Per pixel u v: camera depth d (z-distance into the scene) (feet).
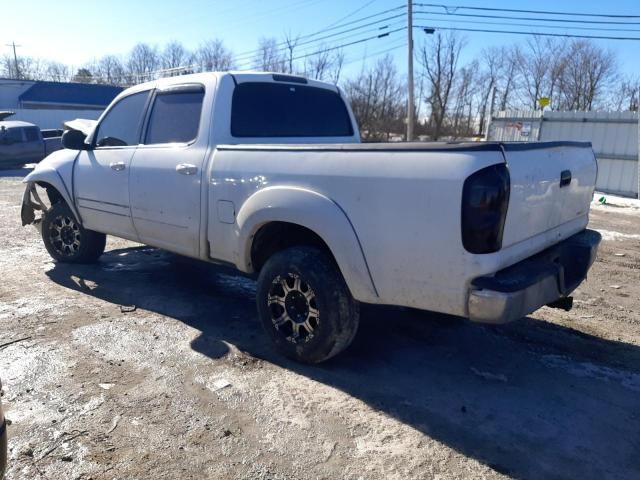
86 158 17.49
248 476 8.37
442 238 9.44
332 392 10.94
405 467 8.70
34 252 21.63
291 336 12.03
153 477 8.28
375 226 10.21
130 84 155.12
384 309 15.89
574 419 10.25
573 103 139.13
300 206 11.13
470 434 9.65
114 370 11.57
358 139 18.02
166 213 14.60
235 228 12.71
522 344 13.78
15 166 58.95
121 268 19.47
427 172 9.51
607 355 13.25
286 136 15.42
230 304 15.98
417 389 11.21
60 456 8.66
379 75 132.67
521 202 9.62
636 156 50.42
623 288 19.30
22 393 10.51
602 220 36.11
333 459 8.84
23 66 206.90
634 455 9.21
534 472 8.68
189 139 14.28
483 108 147.54
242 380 11.30
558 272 10.54
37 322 14.10
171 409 10.11
